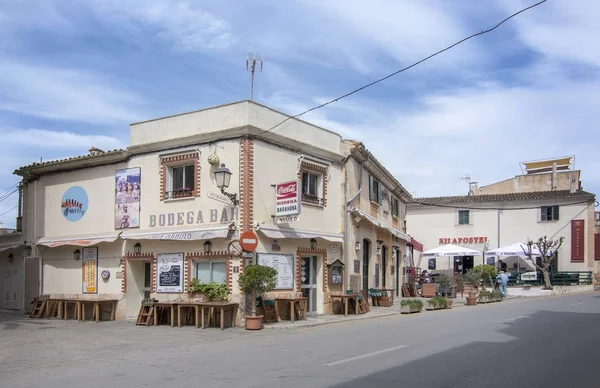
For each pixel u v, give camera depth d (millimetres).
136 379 8336
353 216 20781
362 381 7605
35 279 20672
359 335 12797
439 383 7449
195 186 17031
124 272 18281
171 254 17250
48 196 20891
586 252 36812
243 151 16203
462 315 17484
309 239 18141
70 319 18641
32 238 21062
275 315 16266
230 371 8672
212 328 15398
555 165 42750
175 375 8523
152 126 18094
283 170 17422
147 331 14984
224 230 15852
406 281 31906
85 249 19438
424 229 41562
